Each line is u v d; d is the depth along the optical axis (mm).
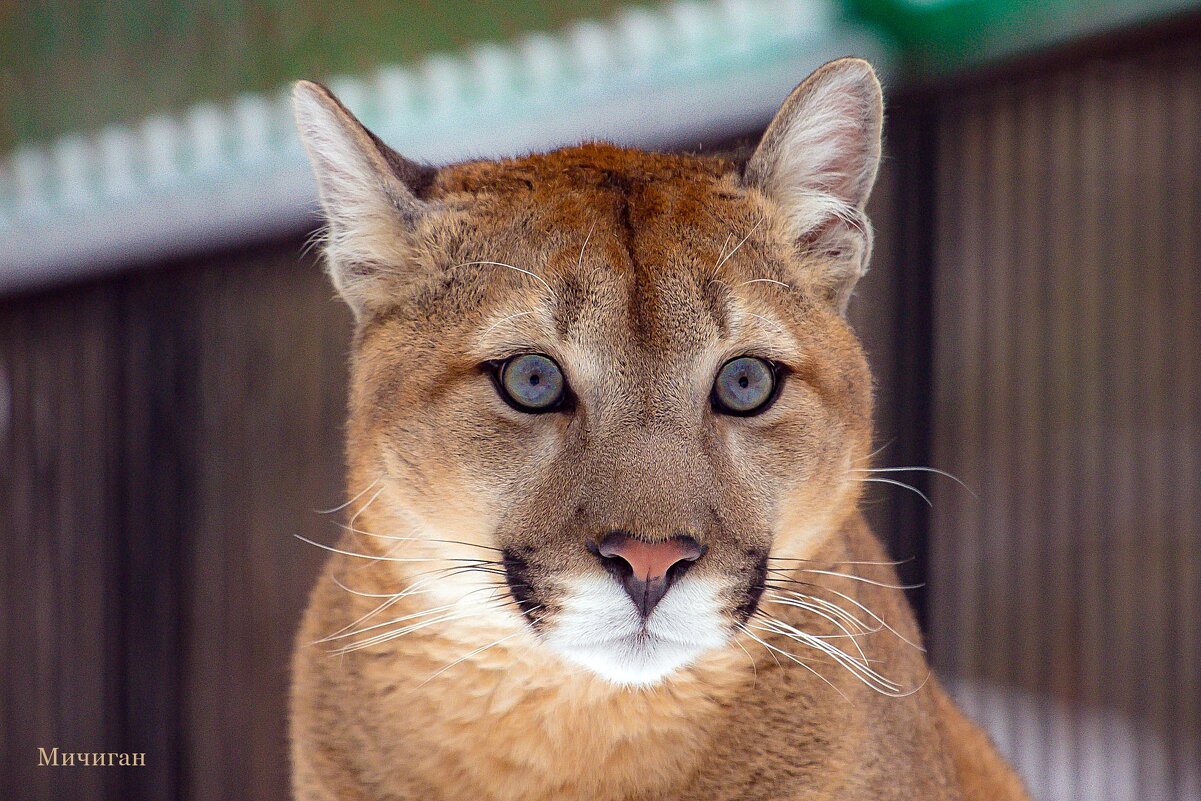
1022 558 14391
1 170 11586
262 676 11453
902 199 10359
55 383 11508
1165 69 10820
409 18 10828
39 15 11469
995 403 14242
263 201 10641
